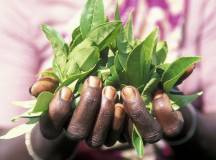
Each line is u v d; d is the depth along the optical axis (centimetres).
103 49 66
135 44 68
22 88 98
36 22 102
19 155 84
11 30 100
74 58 65
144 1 100
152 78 65
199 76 100
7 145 86
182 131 89
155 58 68
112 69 65
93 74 66
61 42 67
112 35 64
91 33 64
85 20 65
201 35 100
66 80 64
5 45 99
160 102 66
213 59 99
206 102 99
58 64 67
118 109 64
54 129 66
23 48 100
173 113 66
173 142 91
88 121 63
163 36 100
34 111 64
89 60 64
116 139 66
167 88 66
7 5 101
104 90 63
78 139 64
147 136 64
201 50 100
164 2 101
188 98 68
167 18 100
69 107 64
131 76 65
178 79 70
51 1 103
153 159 98
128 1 100
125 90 63
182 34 100
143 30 100
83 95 63
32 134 81
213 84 99
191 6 100
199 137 90
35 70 100
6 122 95
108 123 64
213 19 99
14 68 98
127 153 97
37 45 101
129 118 65
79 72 65
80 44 64
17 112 96
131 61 64
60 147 79
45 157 80
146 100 66
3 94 96
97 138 64
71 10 102
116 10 65
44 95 63
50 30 67
